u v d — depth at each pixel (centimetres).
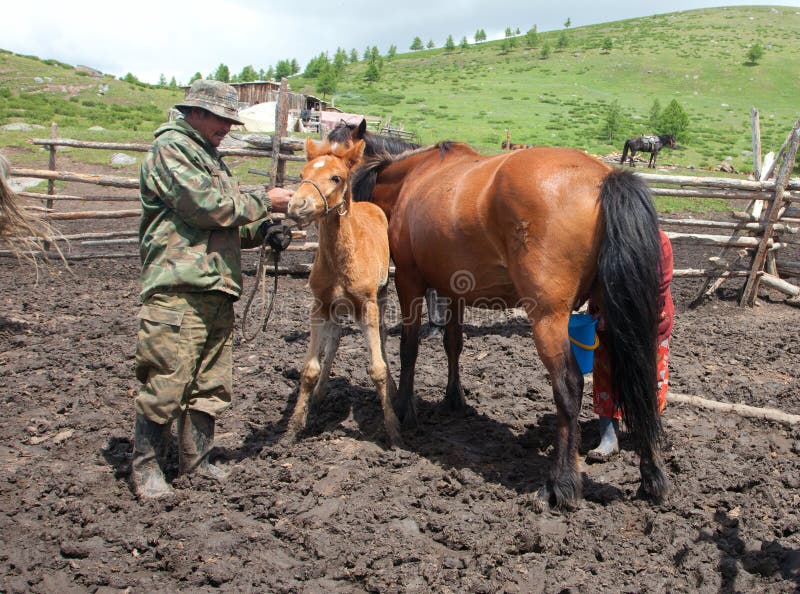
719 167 3328
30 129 2681
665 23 12706
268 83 4931
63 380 521
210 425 376
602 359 395
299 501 344
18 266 965
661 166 3494
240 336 662
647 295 320
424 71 10106
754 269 845
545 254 329
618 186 325
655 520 321
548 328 334
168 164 333
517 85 7881
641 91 7569
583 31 13125
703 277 943
